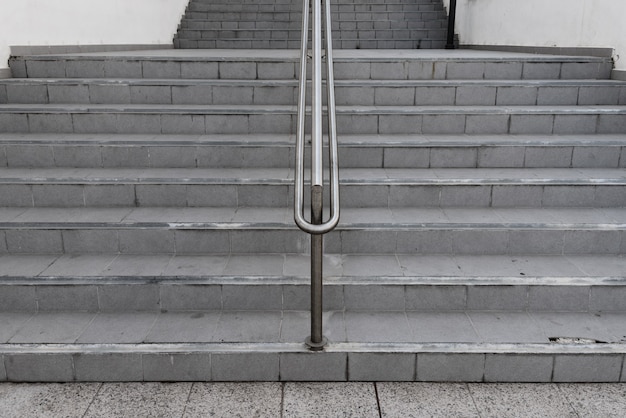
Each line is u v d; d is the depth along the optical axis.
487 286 2.72
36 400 2.31
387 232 3.01
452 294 2.73
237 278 2.74
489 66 4.52
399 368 2.43
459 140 3.65
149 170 3.52
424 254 3.03
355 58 4.55
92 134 3.85
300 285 2.73
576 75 4.54
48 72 4.48
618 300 2.72
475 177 3.35
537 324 2.62
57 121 3.86
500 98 4.19
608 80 4.41
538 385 2.42
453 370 2.42
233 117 3.86
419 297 2.74
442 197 3.31
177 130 3.88
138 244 3.04
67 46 5.35
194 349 2.42
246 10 9.11
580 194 3.29
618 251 3.02
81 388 2.40
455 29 8.58
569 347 2.42
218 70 4.49
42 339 2.49
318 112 2.46
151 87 4.18
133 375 2.44
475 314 2.72
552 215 3.15
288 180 3.29
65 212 3.21
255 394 2.35
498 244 3.02
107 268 2.84
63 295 2.74
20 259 2.96
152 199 3.32
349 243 3.03
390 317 2.69
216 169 3.56
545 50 5.62
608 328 2.58
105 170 3.52
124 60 4.48
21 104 4.13
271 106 4.11
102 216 3.13
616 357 2.39
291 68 4.48
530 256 3.00
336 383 2.44
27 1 4.66
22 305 2.75
